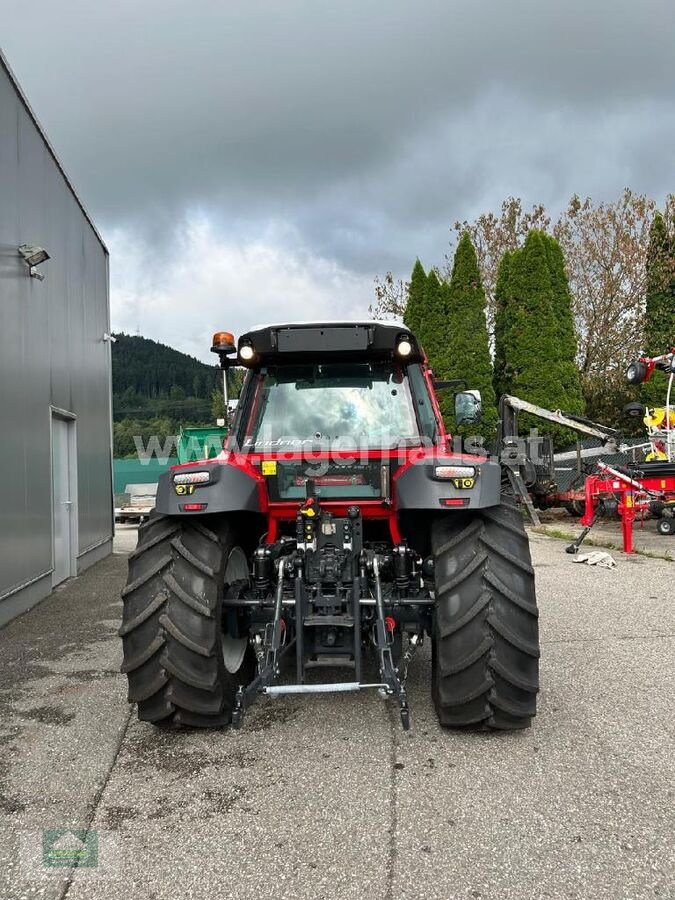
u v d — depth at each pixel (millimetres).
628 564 7539
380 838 2221
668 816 2328
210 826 2320
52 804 2500
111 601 6383
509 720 2920
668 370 10695
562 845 2162
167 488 3123
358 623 2980
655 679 3721
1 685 3908
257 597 3320
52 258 7262
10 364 5906
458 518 3197
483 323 15938
